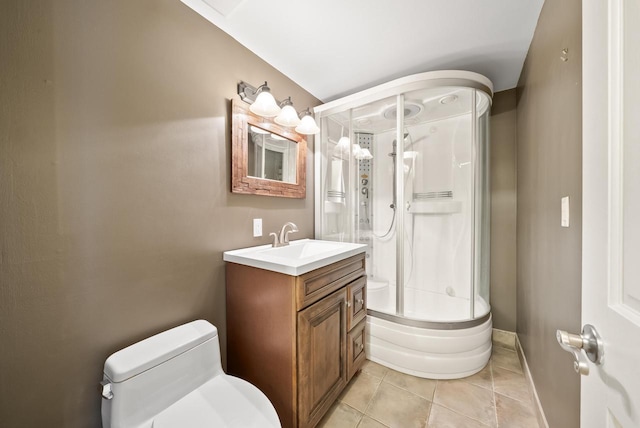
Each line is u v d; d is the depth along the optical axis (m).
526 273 1.61
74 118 0.86
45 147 0.81
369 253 2.29
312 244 1.79
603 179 0.46
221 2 1.18
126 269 1.00
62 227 0.84
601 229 0.46
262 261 1.18
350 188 2.26
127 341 1.01
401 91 1.72
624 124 0.41
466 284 1.93
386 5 1.21
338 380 1.36
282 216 1.78
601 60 0.46
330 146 2.18
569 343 0.51
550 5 1.11
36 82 0.79
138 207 1.03
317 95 2.13
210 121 1.30
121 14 0.97
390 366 1.69
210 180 1.31
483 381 1.55
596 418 0.47
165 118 1.12
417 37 1.44
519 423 1.25
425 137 2.14
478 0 1.18
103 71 0.93
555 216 1.07
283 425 1.13
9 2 0.74
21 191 0.77
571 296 0.92
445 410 1.33
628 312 0.39
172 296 1.15
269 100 1.35
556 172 1.06
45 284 0.81
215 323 1.33
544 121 1.22
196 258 1.25
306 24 1.33
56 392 0.84
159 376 0.92
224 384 1.04
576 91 0.87
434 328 1.61
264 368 1.20
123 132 0.98
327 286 1.28
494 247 2.07
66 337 0.86
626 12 0.40
